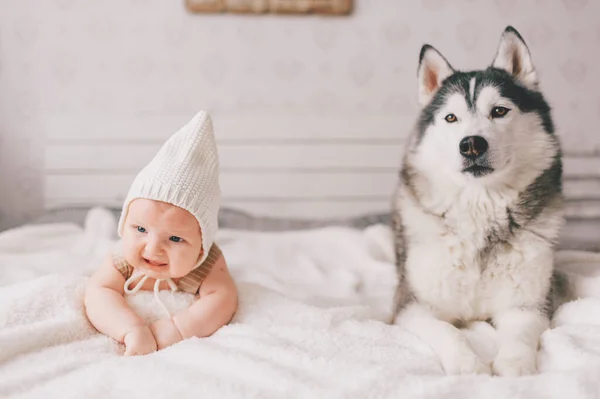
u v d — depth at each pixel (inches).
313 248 90.8
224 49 115.8
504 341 51.7
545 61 119.2
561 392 37.8
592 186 117.2
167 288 53.6
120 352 48.6
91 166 116.0
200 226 49.5
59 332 47.7
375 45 117.4
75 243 86.4
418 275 59.9
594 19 118.4
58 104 115.5
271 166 118.3
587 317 53.6
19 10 112.5
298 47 116.6
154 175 48.4
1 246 79.0
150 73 115.6
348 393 38.0
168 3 113.7
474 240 58.2
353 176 119.0
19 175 116.8
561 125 119.7
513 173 58.4
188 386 39.8
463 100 59.6
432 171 61.6
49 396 39.2
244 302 55.6
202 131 52.0
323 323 52.6
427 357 47.7
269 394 38.8
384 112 119.4
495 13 117.4
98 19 113.7
